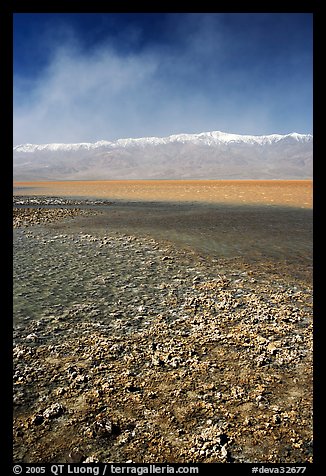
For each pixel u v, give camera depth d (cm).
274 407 618
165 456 513
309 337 867
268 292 1181
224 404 625
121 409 606
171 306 1052
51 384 671
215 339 852
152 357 769
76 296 1123
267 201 4381
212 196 5184
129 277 1318
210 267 1459
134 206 3891
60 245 1822
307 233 2200
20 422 573
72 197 5219
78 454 512
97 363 745
